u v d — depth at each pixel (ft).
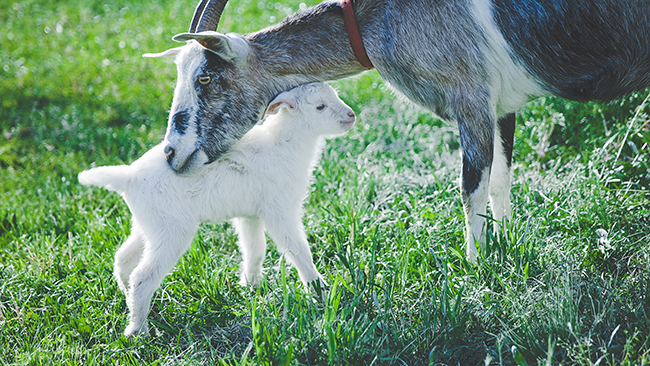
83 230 14.94
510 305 10.16
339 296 9.78
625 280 10.48
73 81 26.37
